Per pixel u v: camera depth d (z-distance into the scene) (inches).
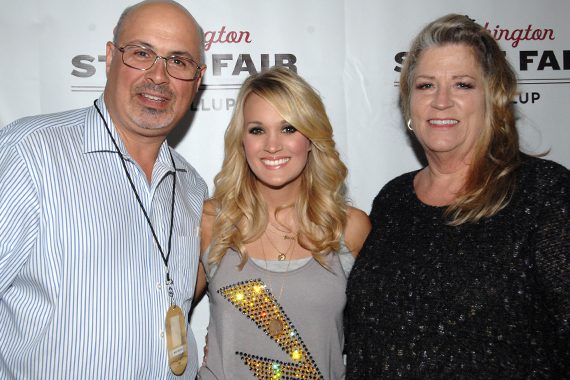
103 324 63.7
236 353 77.0
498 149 67.4
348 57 103.8
